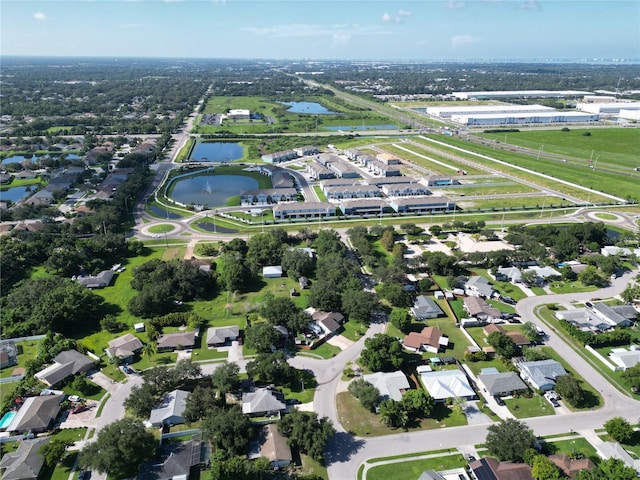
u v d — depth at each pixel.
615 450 87.81
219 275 159.25
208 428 89.44
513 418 98.75
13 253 167.75
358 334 129.12
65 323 128.50
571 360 118.31
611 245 190.12
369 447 91.06
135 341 121.12
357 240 184.25
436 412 100.62
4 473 83.31
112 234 182.62
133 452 86.75
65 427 95.38
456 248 186.12
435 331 126.94
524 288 156.50
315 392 106.38
